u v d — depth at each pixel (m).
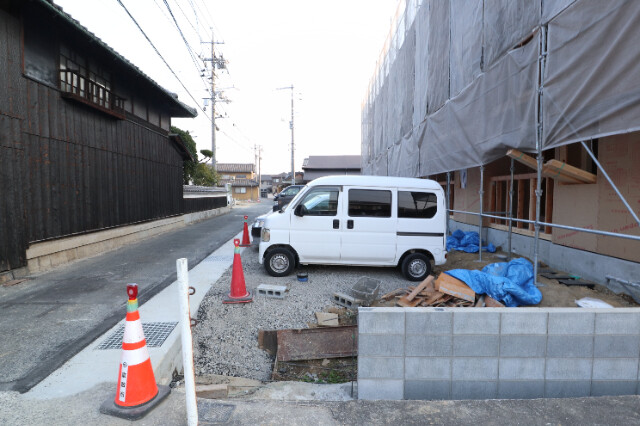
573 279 5.50
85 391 2.73
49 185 6.84
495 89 6.10
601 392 2.75
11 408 2.50
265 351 4.19
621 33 3.56
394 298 5.32
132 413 2.37
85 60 8.25
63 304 4.82
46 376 2.97
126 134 10.11
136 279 6.20
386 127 15.62
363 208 6.42
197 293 5.48
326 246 6.43
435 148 9.02
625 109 3.57
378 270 7.12
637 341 2.72
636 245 4.73
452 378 2.73
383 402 2.62
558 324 2.70
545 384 2.74
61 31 7.21
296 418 2.40
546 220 6.84
